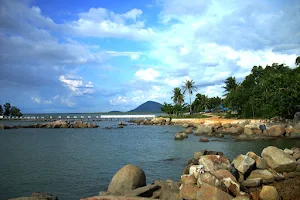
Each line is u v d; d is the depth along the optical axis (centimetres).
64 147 3225
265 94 5691
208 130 4762
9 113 13925
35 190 1484
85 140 4044
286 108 5041
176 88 10669
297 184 1385
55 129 6719
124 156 2534
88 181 1656
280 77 5488
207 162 1440
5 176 1775
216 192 1048
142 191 1132
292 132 3862
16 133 5472
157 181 1362
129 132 5569
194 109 12269
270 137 3847
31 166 2088
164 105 10931
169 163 2173
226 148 2956
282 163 1538
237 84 9738
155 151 2836
